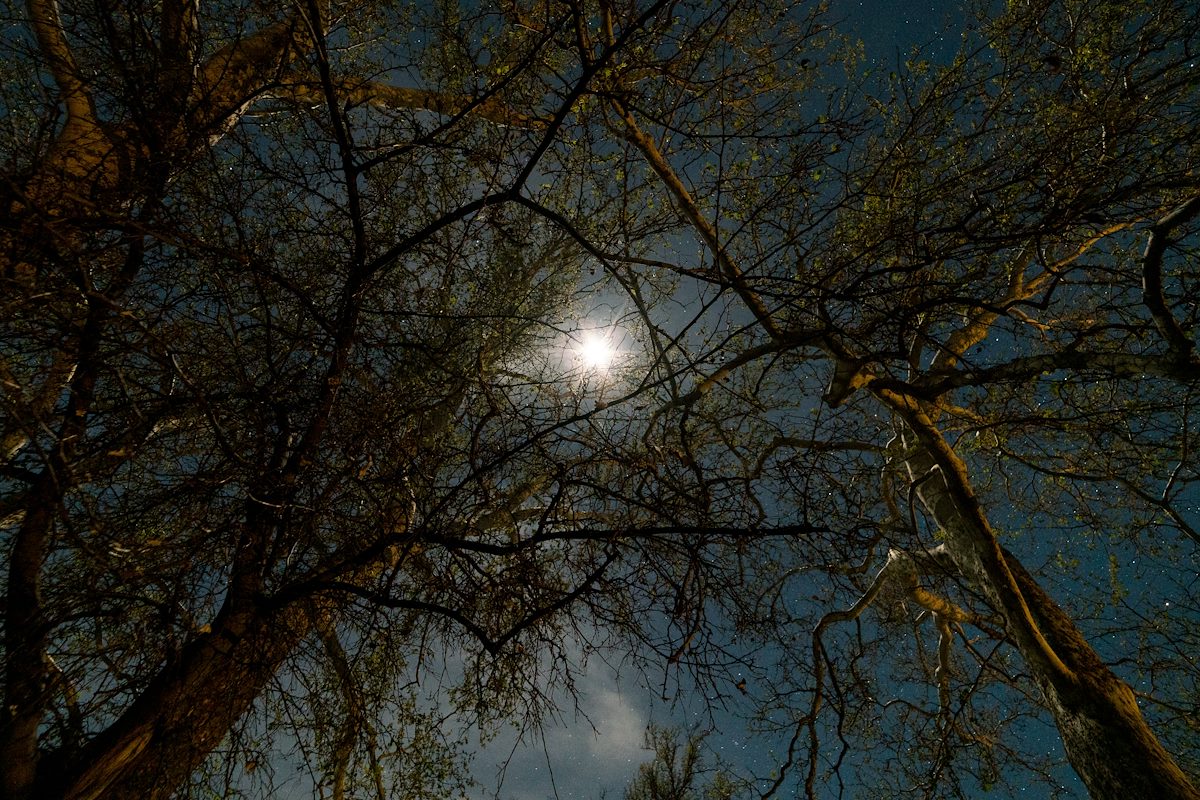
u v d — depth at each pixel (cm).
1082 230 511
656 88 424
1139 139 407
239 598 332
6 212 247
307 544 373
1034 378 436
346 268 407
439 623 399
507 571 379
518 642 357
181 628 320
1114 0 499
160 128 330
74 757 299
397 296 419
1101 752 577
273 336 392
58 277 275
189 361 341
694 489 375
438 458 397
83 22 333
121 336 290
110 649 292
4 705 273
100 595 282
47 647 292
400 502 395
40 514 301
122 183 313
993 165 387
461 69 419
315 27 305
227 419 349
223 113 341
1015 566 727
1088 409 538
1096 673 616
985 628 750
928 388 470
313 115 368
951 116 460
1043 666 620
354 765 425
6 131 305
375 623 361
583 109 398
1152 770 545
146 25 338
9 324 277
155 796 308
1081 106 432
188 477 323
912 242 372
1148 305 366
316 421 363
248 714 335
